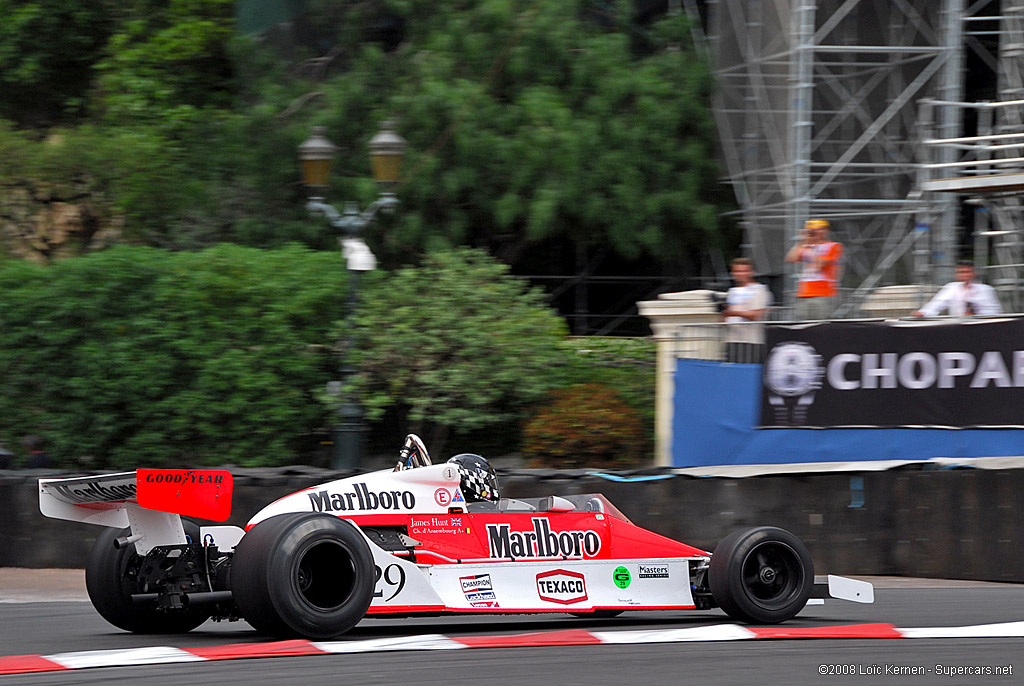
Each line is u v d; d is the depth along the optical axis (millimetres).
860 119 27625
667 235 29094
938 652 11148
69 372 21781
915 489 18719
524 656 10477
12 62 31984
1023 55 25734
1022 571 17891
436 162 27297
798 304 22922
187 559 11578
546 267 33031
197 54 31000
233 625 13148
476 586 11711
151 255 22172
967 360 19016
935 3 27672
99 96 31156
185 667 9688
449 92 27391
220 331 21828
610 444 21453
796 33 26562
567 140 27094
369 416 22172
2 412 21797
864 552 18812
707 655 10680
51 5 31766
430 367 22656
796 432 19516
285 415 21828
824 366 19500
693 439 20047
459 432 22969
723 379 19953
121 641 11516
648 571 12562
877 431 19281
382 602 11062
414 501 11836
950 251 25484
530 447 21750
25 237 26703
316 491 11516
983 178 23609
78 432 21797
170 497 10648
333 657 10188
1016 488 18047
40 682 9141
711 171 29203
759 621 12312
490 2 28078
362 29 29688
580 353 24188
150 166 27453
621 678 9508
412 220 27219
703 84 29141
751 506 19078
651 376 23281
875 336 19375
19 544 18906
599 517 12625
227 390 21734
